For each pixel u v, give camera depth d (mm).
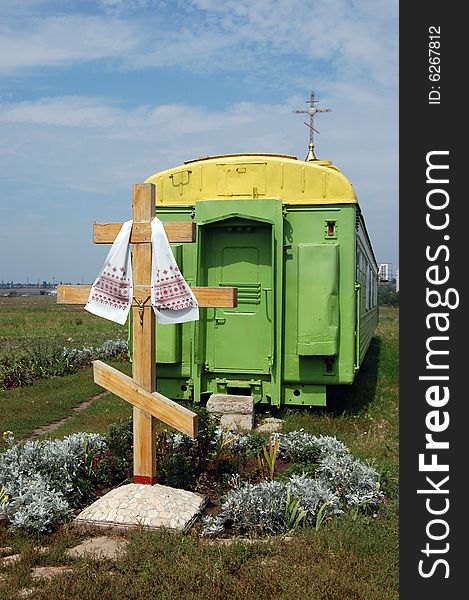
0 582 4820
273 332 10828
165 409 6422
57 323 42312
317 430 10133
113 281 6672
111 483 7207
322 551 5270
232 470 7543
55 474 6734
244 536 5867
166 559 5094
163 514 5988
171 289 6586
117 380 6562
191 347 11109
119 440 7367
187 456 7324
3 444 9648
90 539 5770
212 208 10820
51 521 5953
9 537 5762
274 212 10695
